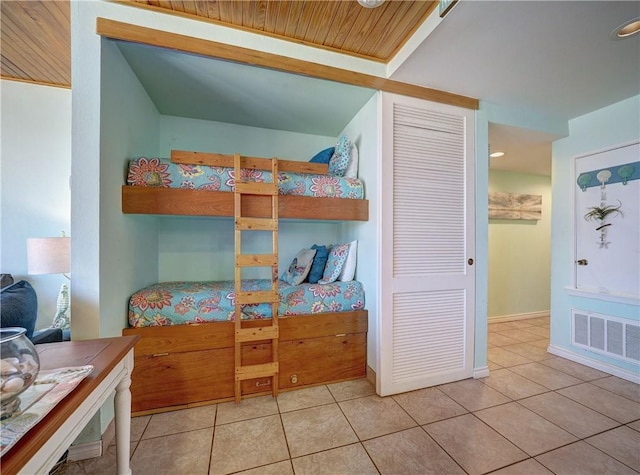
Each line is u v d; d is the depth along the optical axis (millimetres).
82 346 1123
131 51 1704
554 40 1593
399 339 2051
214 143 2764
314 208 2076
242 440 1529
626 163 2303
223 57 1709
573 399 1948
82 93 1471
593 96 2250
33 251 1908
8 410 673
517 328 3605
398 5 1516
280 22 1677
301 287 2227
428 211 2141
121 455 1177
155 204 1754
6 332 785
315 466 1356
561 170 2770
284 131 2992
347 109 2465
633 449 1470
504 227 3961
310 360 2074
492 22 1460
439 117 2170
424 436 1565
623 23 1451
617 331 2309
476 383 2178
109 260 1575
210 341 1849
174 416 1731
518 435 1577
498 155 3293
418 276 2107
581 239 2609
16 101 2398
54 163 2457
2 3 1582
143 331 1750
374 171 2125
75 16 1486
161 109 2516
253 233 2822
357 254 2406
